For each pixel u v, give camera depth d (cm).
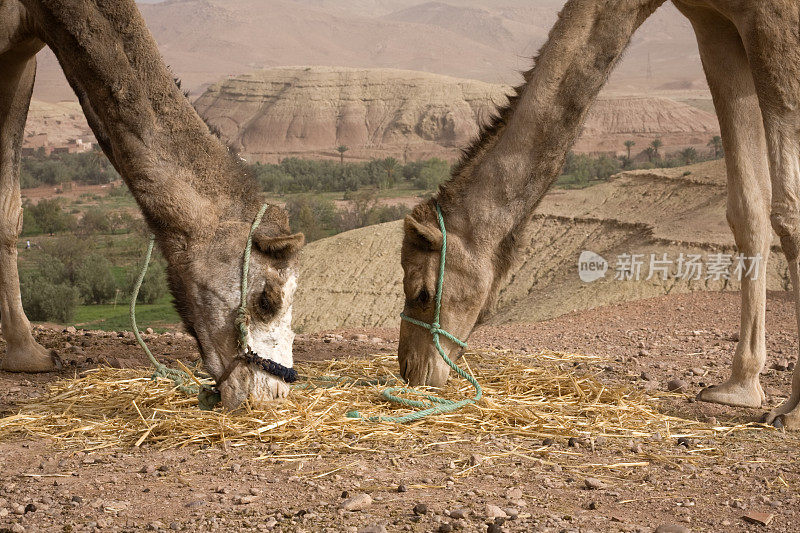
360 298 5753
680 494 438
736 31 624
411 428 569
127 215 11988
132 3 560
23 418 595
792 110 564
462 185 644
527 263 5488
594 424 590
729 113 638
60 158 18825
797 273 576
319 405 613
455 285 643
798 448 537
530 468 486
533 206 630
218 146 564
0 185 740
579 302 4362
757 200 634
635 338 1103
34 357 767
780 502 421
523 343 1069
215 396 571
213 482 451
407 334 671
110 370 756
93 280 7450
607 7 594
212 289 542
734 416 632
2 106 722
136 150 545
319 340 1060
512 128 620
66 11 544
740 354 662
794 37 550
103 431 567
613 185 6016
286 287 546
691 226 4781
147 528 376
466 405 623
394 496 426
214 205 549
